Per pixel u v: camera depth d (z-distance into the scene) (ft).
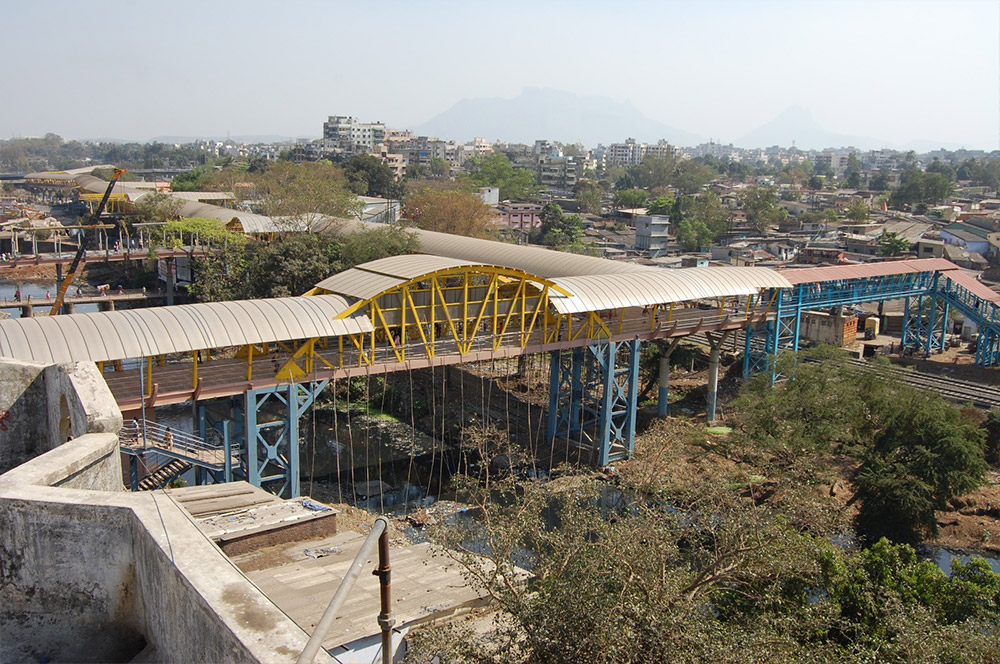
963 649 75.10
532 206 586.86
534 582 71.46
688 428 181.27
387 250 254.88
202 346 129.80
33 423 67.00
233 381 139.44
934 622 81.30
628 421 187.21
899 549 104.37
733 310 216.13
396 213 430.61
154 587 36.27
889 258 390.01
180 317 133.90
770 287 211.61
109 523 38.73
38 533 39.50
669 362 221.87
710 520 82.43
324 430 203.31
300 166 447.01
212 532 87.51
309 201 303.48
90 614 39.63
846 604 94.07
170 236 328.49
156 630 36.70
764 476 152.56
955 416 158.51
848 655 76.79
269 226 310.86
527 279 168.76
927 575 96.89
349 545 91.56
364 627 67.72
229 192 441.27
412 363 157.89
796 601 87.56
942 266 264.31
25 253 420.36
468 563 71.61
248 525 90.17
